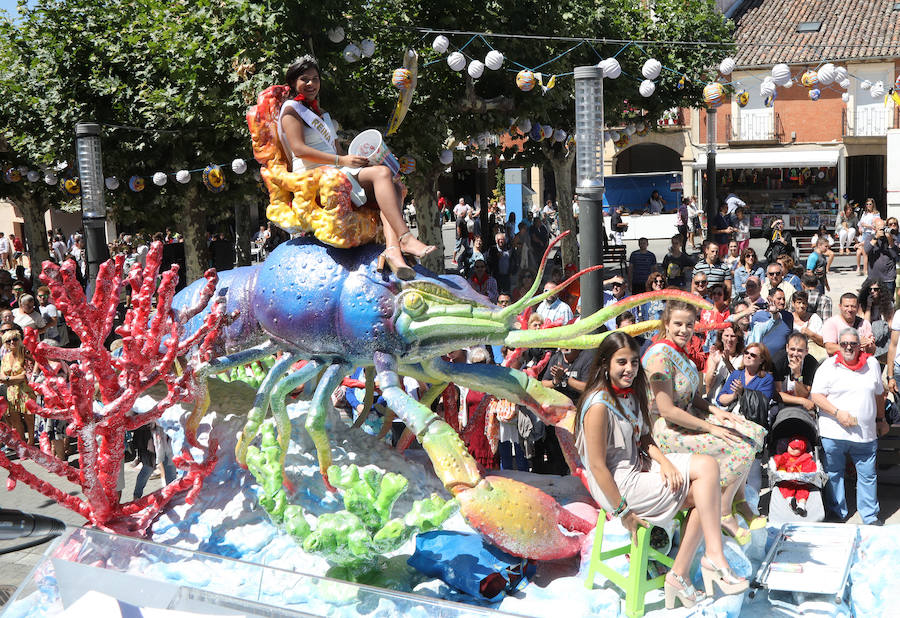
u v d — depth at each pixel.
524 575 5.55
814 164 31.58
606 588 5.21
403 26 14.00
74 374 5.82
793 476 7.56
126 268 18.92
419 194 16.56
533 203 37.34
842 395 7.55
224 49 13.01
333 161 5.93
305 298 6.00
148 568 3.62
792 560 5.44
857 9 31.14
